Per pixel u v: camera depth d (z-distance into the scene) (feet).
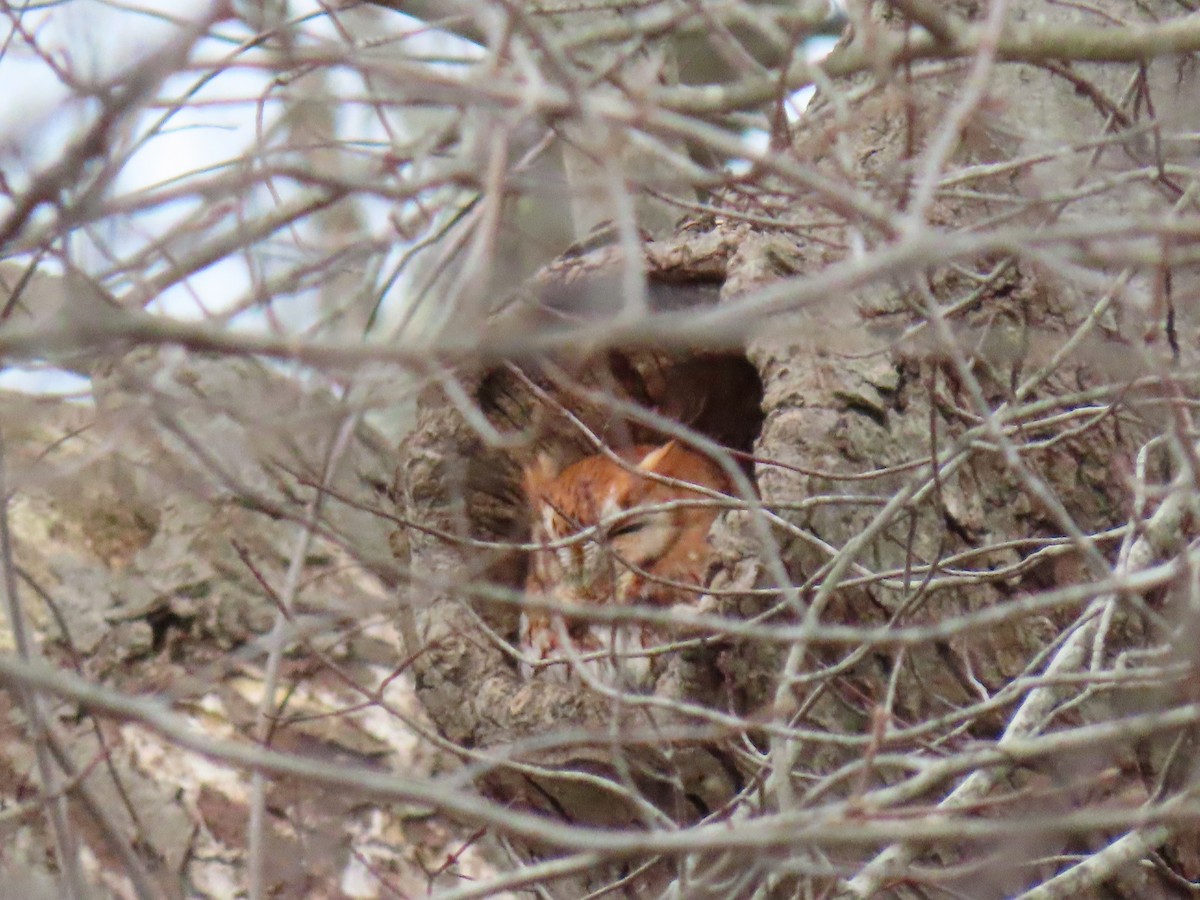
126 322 13.25
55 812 18.56
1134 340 19.80
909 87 18.08
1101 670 20.40
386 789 13.47
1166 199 22.76
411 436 28.58
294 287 18.28
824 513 23.11
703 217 25.89
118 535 30.89
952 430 24.02
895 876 17.39
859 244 16.29
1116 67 26.30
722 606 22.81
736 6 17.02
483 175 16.70
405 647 28.30
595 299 25.55
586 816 25.57
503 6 16.38
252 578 30.60
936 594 23.18
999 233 14.70
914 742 22.02
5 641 28.04
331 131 19.53
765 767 20.20
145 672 29.30
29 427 22.94
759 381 29.32
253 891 19.77
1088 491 24.17
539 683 25.95
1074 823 14.19
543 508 29.53
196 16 15.16
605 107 15.02
